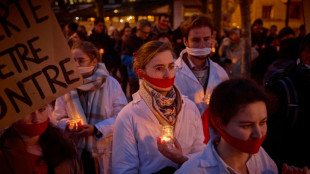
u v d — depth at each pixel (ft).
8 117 5.36
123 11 57.62
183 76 9.90
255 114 4.23
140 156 6.79
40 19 5.51
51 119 6.40
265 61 24.06
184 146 6.97
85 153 9.45
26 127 5.72
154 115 6.80
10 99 5.37
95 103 9.40
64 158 6.27
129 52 20.24
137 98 7.04
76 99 9.32
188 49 9.74
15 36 5.34
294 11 63.41
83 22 55.83
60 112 9.51
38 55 5.54
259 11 64.03
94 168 9.52
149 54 6.57
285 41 12.53
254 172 4.95
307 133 7.61
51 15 5.60
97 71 9.57
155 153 6.68
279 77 8.25
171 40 19.63
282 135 7.84
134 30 29.58
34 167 5.98
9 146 5.61
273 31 31.60
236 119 4.29
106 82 9.76
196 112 7.43
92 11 53.11
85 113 9.41
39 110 5.78
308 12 10.85
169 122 6.84
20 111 5.45
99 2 34.47
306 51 7.58
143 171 6.70
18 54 5.39
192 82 9.80
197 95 9.74
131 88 20.17
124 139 6.75
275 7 63.57
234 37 23.18
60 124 9.01
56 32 5.66
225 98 4.37
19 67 5.41
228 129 4.42
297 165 7.89
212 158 4.76
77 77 5.89
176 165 6.72
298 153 7.79
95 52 9.48
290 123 7.65
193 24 9.48
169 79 6.70
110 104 9.62
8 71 5.33
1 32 5.23
